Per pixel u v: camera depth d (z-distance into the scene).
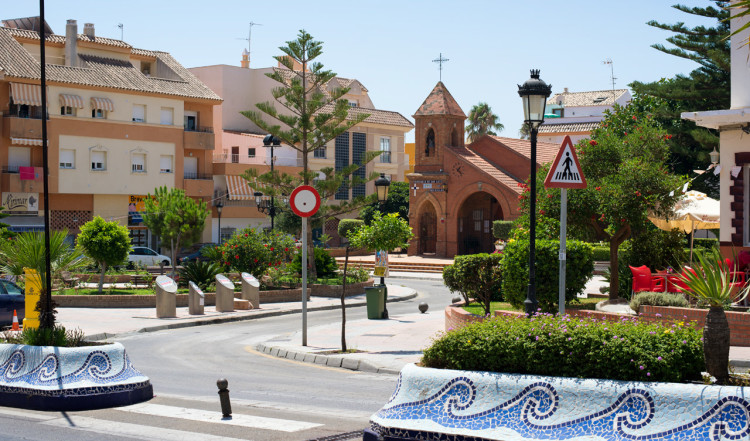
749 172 17.58
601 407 6.57
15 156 45.09
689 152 37.81
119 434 8.48
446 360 7.66
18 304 20.69
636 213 17.00
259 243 31.31
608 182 17.39
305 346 16.91
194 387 12.05
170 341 19.55
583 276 15.40
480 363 7.43
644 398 6.43
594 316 14.76
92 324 22.22
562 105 85.00
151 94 50.50
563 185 10.64
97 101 47.56
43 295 11.12
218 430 8.65
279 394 11.30
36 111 46.19
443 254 51.31
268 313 26.27
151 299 27.19
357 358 14.74
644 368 6.68
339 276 35.31
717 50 34.44
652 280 17.64
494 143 51.53
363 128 65.81
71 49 50.50
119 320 23.23
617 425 6.44
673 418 6.25
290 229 53.16
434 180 51.59
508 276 15.59
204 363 15.34
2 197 43.91
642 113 40.12
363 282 34.28
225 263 30.88
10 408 9.96
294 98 37.91
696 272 6.99
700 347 6.91
